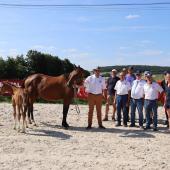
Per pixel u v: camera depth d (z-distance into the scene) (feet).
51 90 47.29
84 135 42.50
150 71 46.55
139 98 47.73
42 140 38.81
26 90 45.24
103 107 72.08
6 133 42.01
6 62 154.40
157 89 46.24
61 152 33.78
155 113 46.32
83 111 64.59
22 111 42.98
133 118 49.21
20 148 34.86
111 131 45.68
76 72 46.80
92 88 46.55
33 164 29.43
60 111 63.52
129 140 40.24
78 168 28.58
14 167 28.45
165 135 43.57
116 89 49.57
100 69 46.73
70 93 46.65
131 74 52.90
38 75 49.03
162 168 29.27
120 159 31.81
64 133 43.24
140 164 30.27
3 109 63.26
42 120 52.65
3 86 45.11
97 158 31.96
